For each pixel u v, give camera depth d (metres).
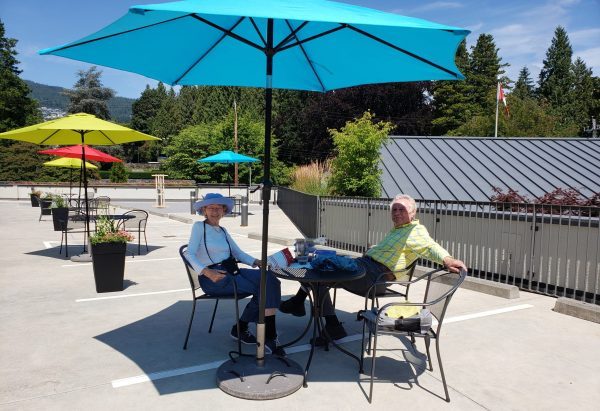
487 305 5.80
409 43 3.43
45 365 3.79
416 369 3.83
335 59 4.50
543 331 4.80
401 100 42.91
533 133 31.75
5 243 10.59
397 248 4.30
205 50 4.50
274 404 3.20
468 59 61.09
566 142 16.39
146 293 6.21
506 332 4.76
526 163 14.89
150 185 33.31
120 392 3.34
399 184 13.81
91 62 3.97
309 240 4.25
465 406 3.22
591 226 5.99
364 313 3.67
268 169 3.49
